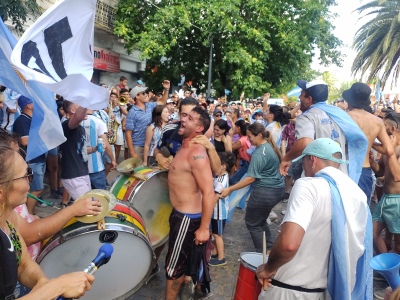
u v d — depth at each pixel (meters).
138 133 6.61
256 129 4.25
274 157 4.26
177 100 11.37
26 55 2.45
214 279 4.06
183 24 15.67
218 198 4.21
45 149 2.68
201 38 16.97
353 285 2.09
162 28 15.80
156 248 3.88
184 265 3.15
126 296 2.89
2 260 1.52
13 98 5.48
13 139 2.49
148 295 3.65
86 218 2.52
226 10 15.68
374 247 4.30
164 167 3.73
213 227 4.36
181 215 3.10
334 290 2.07
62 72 2.75
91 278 1.69
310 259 2.11
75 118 4.09
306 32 17.77
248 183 4.26
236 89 17.36
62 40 2.73
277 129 7.12
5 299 1.54
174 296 3.23
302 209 2.01
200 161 2.99
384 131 3.93
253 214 4.41
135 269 2.85
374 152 5.89
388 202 3.96
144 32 15.85
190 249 3.13
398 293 1.67
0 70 2.58
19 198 1.62
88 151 5.04
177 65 18.58
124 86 11.29
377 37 22.22
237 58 16.16
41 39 2.56
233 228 5.69
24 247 1.87
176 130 3.76
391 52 21.05
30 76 2.29
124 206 2.87
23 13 7.14
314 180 2.10
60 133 2.71
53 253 2.49
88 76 3.01
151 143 6.00
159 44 15.87
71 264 2.57
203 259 3.18
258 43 16.38
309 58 18.78
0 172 1.54
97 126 5.10
